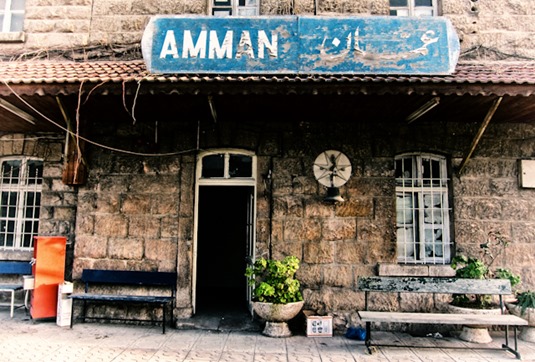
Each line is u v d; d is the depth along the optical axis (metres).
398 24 6.41
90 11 8.26
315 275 7.24
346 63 6.34
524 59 7.92
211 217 12.34
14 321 7.20
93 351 5.81
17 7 8.64
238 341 6.45
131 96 6.23
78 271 7.45
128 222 7.53
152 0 8.21
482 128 6.64
